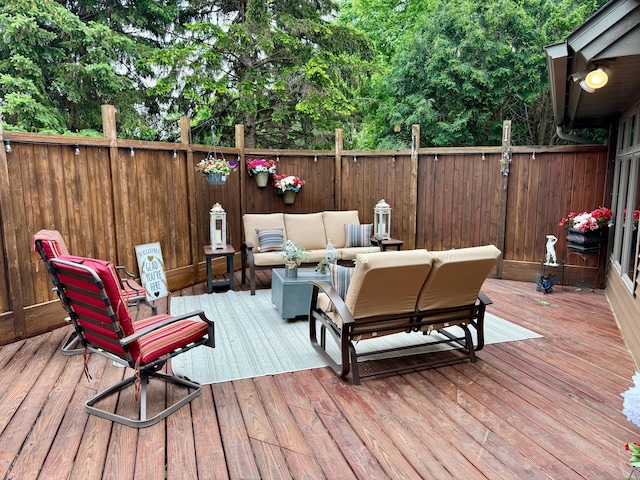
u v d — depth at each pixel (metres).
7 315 3.57
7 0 7.20
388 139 11.11
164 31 9.62
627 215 4.14
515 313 4.49
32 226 3.73
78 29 8.01
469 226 6.27
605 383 2.92
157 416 2.44
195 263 5.74
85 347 2.69
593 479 1.97
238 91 9.02
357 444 2.24
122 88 8.70
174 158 5.33
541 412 2.56
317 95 8.50
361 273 2.70
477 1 9.90
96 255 4.35
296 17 9.20
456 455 2.15
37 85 7.84
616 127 5.13
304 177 6.80
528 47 9.52
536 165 5.71
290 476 2.00
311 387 2.87
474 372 3.11
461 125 10.05
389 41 13.52
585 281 5.51
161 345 2.52
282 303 4.14
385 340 3.78
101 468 2.05
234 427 2.39
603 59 3.03
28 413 2.53
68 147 4.02
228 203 6.24
